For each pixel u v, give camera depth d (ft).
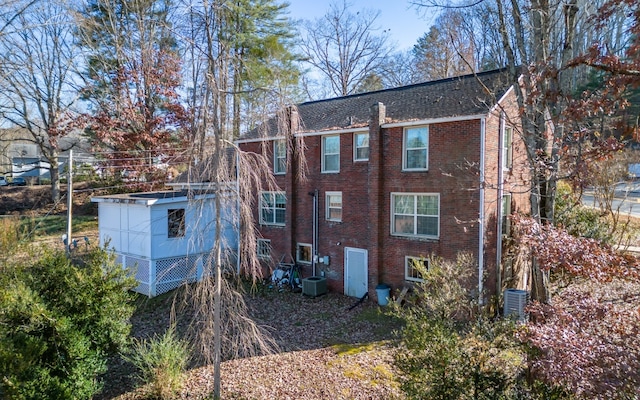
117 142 85.46
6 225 68.28
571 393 16.48
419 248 51.03
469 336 22.57
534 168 38.68
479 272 45.73
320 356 38.37
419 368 20.85
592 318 16.83
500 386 19.60
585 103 20.92
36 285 28.89
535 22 40.37
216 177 27.66
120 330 31.50
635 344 14.97
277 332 45.39
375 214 54.13
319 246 62.03
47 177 152.15
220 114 28.48
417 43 125.70
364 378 33.60
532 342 16.55
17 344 25.41
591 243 18.69
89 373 29.25
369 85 127.03
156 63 80.69
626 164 53.31
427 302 30.76
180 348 35.27
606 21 23.25
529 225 20.83
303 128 45.60
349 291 58.65
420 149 51.52
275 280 63.98
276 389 32.01
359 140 57.41
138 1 78.54
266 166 30.01
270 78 36.17
